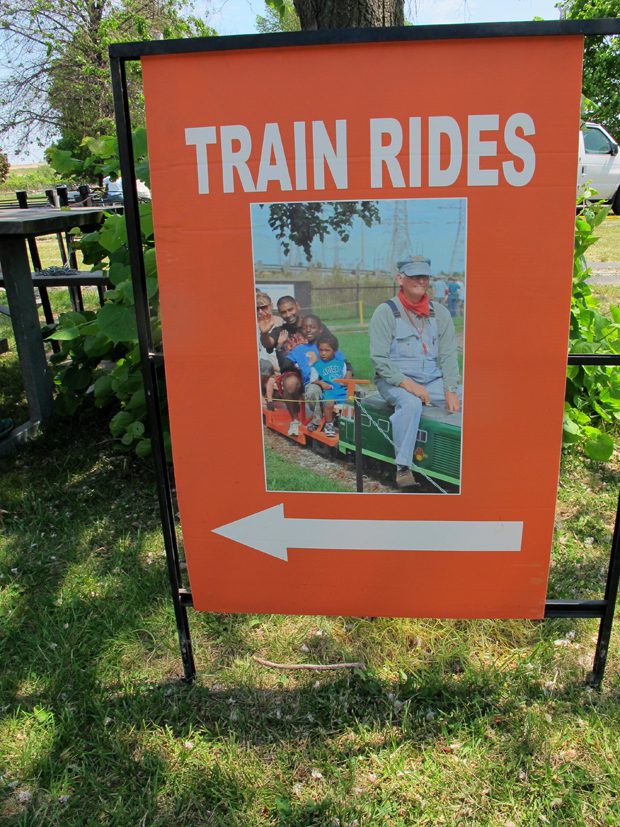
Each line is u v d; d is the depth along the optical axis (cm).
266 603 226
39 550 331
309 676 244
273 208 188
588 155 1541
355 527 213
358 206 186
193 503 217
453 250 187
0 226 409
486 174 181
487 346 194
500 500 206
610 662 245
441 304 192
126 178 195
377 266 191
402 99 177
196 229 192
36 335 462
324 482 210
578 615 221
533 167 180
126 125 190
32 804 200
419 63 175
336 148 182
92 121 2289
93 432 465
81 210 566
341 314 196
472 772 203
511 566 213
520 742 212
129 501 374
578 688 233
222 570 224
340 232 189
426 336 195
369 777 204
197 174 188
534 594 216
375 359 198
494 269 188
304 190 186
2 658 257
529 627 265
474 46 173
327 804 194
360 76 177
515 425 200
